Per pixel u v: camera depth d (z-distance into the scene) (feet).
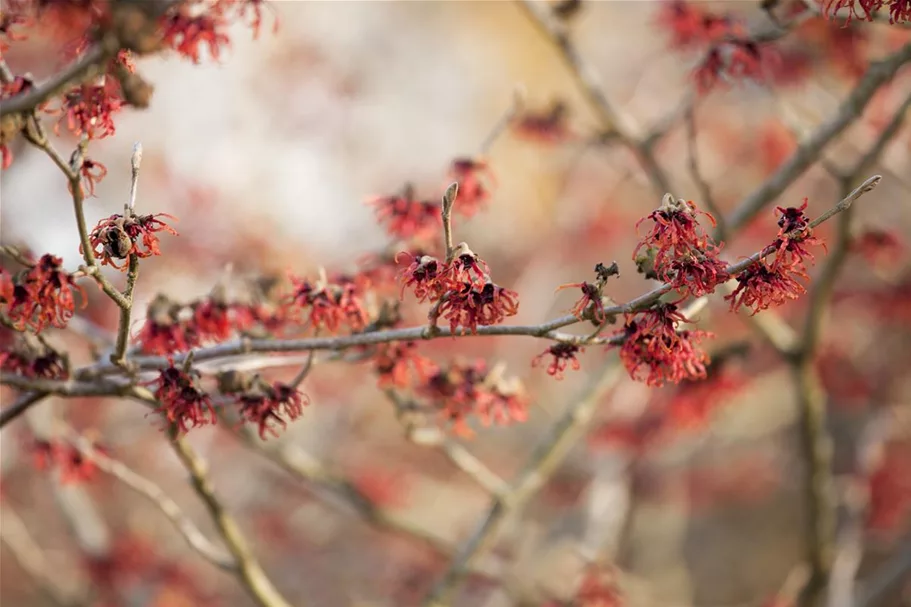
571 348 8.66
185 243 25.98
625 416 22.93
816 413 19.42
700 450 32.89
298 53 33.32
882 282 22.80
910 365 29.66
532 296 31.60
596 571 18.49
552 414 28.48
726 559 41.27
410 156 39.32
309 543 28.43
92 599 22.26
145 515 28.37
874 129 21.57
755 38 13.23
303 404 9.66
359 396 27.55
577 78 17.89
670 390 21.08
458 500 30.50
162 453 27.78
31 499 27.66
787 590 20.74
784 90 19.80
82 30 7.18
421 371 10.71
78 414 23.53
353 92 34.37
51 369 9.77
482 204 12.10
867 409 29.32
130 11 6.78
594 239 32.60
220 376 9.48
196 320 10.42
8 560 31.12
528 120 18.37
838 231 17.26
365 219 32.63
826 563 20.39
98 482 25.50
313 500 26.18
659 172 17.84
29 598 31.07
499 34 44.88
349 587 27.71
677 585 30.86
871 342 29.25
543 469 16.11
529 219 36.81
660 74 32.68
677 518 30.71
